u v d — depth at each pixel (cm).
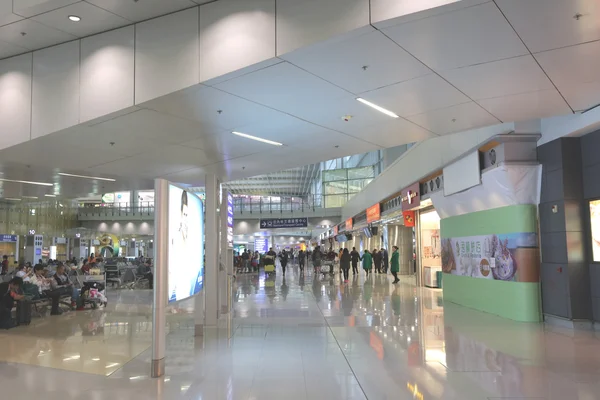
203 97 694
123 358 695
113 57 740
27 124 843
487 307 1120
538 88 701
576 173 923
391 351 718
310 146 1022
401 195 1925
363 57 585
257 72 620
